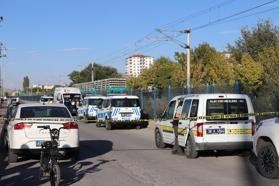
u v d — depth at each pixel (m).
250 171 11.24
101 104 30.06
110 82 75.25
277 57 36.75
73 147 12.77
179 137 14.45
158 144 16.70
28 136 12.44
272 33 58.81
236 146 13.34
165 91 31.44
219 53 52.94
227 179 10.15
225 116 13.33
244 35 60.44
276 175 10.05
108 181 10.16
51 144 9.38
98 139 20.55
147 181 10.05
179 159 13.54
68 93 47.69
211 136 13.25
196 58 53.84
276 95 18.91
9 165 12.70
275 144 9.92
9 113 16.09
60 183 10.01
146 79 58.00
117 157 14.20
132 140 19.97
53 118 12.91
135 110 26.61
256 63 38.88
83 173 11.28
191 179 10.20
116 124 26.53
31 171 11.69
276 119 10.25
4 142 16.23
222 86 23.22
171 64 56.31
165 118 15.91
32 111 13.21
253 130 13.50
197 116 13.33
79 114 38.19
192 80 49.72
